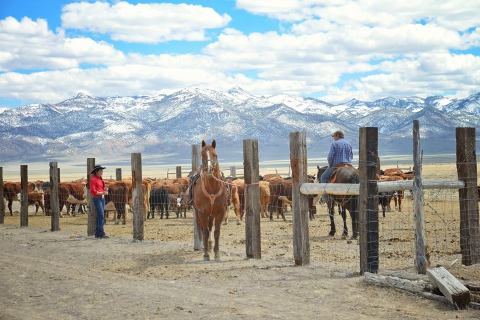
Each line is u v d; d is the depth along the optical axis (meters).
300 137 13.48
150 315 8.86
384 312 9.18
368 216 11.97
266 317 8.72
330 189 12.92
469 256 12.89
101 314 8.97
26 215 25.05
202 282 11.82
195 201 15.15
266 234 20.84
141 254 16.38
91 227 21.12
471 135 12.81
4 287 10.87
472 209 12.86
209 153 14.85
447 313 9.16
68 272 12.62
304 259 13.55
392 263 13.44
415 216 11.56
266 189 26.73
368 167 11.96
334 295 10.30
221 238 20.14
